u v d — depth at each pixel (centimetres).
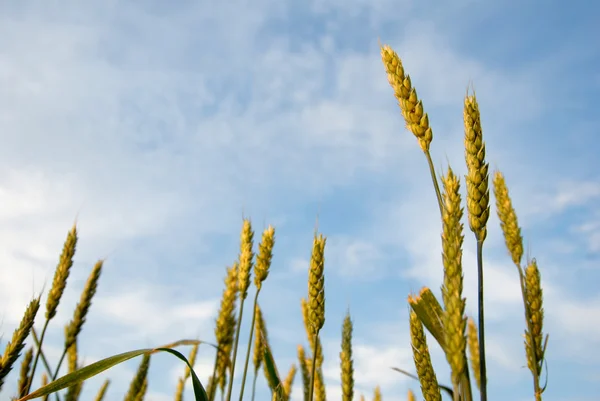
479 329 44
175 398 98
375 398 95
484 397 43
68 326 80
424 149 50
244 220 75
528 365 62
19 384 75
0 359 66
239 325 69
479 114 49
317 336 58
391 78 52
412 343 55
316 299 58
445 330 44
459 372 43
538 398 61
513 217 70
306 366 86
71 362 89
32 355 79
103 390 100
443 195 49
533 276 65
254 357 88
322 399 82
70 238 79
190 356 100
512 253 69
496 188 74
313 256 59
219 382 76
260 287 71
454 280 44
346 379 79
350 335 81
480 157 48
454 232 45
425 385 54
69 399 82
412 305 50
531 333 62
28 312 68
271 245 72
